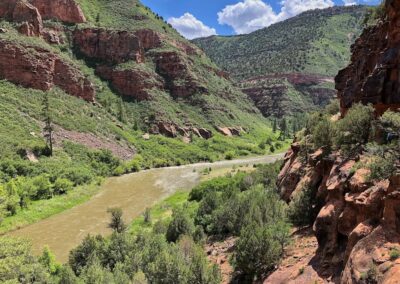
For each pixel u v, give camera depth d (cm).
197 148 10819
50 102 8731
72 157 7100
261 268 1892
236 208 3019
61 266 2673
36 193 5034
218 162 9694
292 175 3031
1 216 4106
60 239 3753
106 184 6519
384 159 1443
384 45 2356
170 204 4944
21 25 9969
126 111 11581
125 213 4709
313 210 2214
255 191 3444
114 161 7744
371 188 1463
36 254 3328
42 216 4484
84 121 8900
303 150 3089
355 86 2730
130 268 2278
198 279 1797
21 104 7875
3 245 2430
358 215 1476
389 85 2075
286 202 2973
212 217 3234
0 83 8388
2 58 8644
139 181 6838
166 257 1936
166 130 11294
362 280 1142
